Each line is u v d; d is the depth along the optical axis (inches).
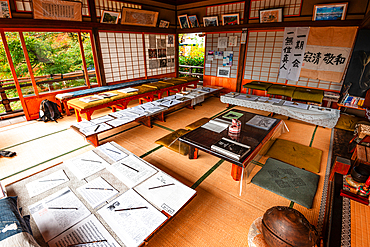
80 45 195.5
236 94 211.5
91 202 63.5
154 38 263.7
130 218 57.9
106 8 203.2
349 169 77.9
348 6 164.6
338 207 61.2
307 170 106.0
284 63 208.7
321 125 154.2
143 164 84.6
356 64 161.6
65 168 80.7
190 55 413.4
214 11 240.4
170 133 139.5
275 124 117.8
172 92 286.0
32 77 172.7
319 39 183.2
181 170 106.3
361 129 121.7
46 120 171.8
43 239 50.8
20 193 67.0
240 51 236.4
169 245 65.7
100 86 221.6
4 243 39.8
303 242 49.4
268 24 206.5
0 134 147.4
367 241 50.3
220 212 79.4
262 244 59.7
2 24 147.3
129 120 130.3
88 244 49.9
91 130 115.3
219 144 91.2
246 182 95.0
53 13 167.9
